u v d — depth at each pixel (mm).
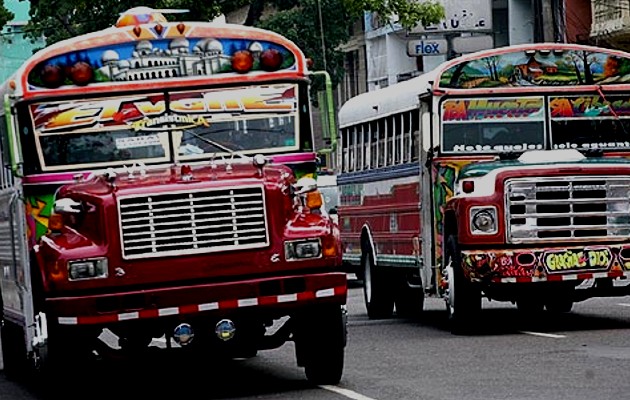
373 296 46719
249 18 97688
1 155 31406
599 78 40156
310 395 26438
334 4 97812
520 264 35344
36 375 33938
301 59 28891
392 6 72625
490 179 35844
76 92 28266
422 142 39594
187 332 25812
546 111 39812
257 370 32125
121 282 25656
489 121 39625
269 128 28594
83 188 26391
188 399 27469
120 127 28281
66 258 25672
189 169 26359
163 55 28484
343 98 121188
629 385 25734
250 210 25984
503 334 36500
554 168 35656
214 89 28547
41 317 26266
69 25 80938
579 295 36875
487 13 80875
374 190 46844
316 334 27141
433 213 39594
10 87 28750
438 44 77562
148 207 25750
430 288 40250
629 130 40250
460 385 26734
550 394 25000
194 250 25781
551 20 80875
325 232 26203
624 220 35844
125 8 72000
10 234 30156
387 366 30656
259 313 26109
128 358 28656
